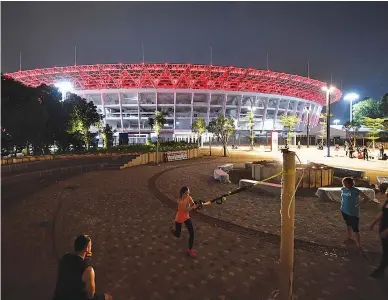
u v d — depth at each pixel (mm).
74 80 100125
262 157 36344
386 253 5242
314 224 8555
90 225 8648
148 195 12883
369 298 4723
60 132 28938
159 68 96438
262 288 5039
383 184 12070
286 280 3795
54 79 100188
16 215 9500
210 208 10461
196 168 23375
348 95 70375
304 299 4695
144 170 21703
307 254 6441
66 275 3117
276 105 110000
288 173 3738
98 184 15359
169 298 4723
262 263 6051
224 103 101312
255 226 8516
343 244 7000
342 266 5867
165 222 9000
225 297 4758
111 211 10211
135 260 6211
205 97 103250
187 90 97000
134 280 5328
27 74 98312
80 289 3084
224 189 14344
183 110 105688
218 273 5605
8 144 21703
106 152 27938
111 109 104938
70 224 8719
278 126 108812
